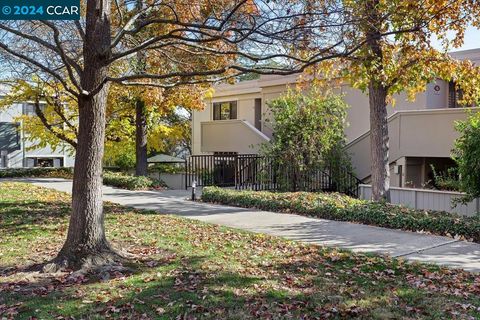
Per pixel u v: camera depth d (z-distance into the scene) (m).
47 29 7.45
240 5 5.79
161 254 6.77
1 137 25.91
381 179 11.41
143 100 16.61
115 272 5.74
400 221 8.87
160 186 18.20
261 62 8.09
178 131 22.83
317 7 5.87
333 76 13.02
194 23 6.50
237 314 4.38
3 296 4.89
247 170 17.47
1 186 15.66
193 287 5.16
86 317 4.33
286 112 15.05
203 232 8.52
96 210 6.25
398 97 16.19
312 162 14.80
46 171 23.55
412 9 7.09
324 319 4.29
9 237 7.95
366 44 6.09
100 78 6.23
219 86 24.02
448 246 7.34
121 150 22.42
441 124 13.34
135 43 8.35
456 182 11.09
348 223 9.55
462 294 4.96
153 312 4.44
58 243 7.50
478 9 9.81
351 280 5.48
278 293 4.96
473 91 11.00
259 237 8.06
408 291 5.05
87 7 6.26
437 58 10.10
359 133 17.25
